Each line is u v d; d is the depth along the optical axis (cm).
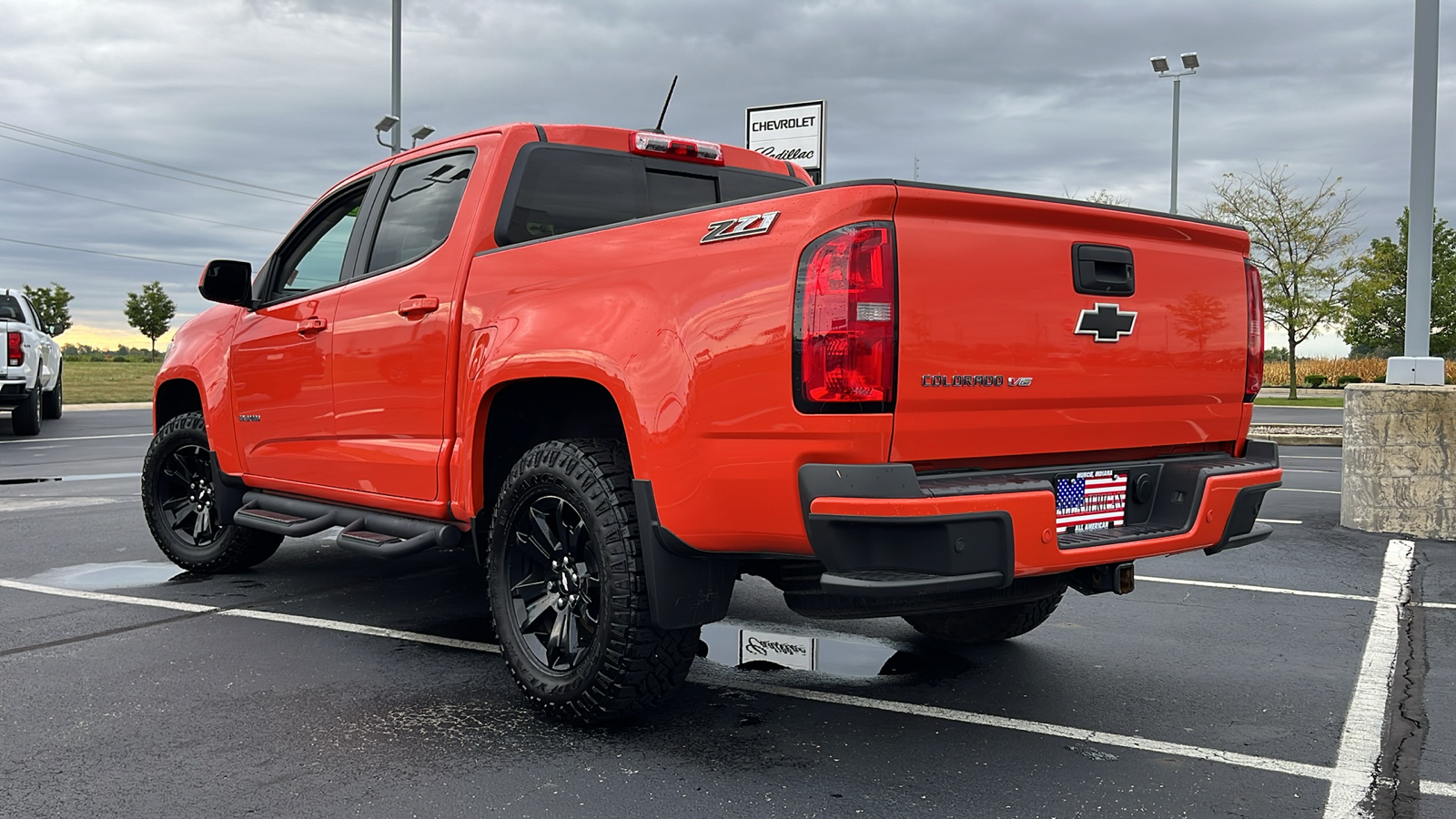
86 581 600
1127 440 353
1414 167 799
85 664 434
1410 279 804
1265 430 1808
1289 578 623
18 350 1527
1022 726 366
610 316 347
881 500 282
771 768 326
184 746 343
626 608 340
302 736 352
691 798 304
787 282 296
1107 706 388
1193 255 366
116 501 912
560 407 423
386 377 446
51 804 296
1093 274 332
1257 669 436
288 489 521
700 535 324
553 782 315
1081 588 354
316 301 496
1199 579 620
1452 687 411
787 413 295
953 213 303
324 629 494
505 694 398
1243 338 384
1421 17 792
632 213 470
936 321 297
